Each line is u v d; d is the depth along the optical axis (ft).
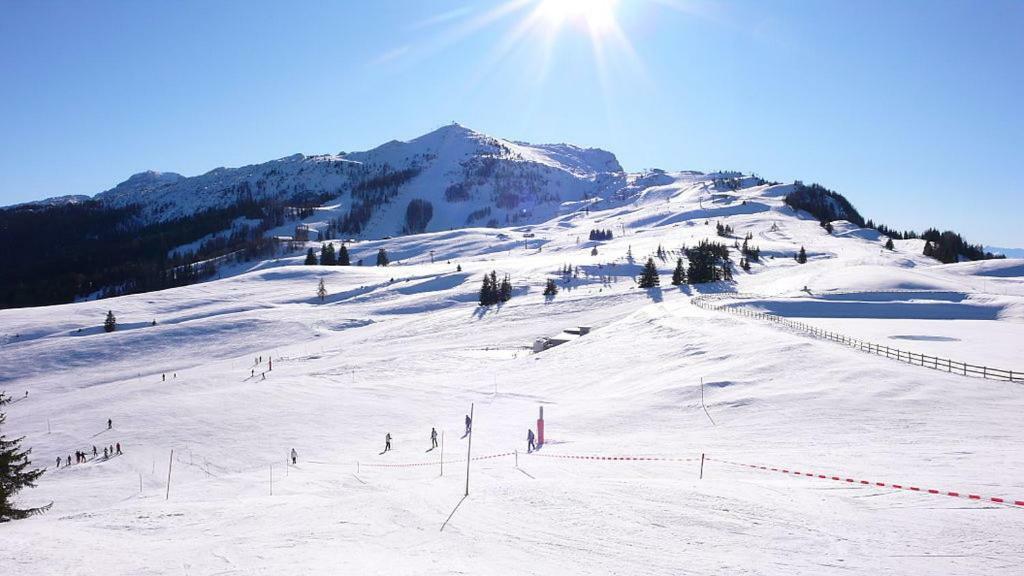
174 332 311.88
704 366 129.29
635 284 394.93
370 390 161.99
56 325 345.72
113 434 127.03
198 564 32.76
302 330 321.93
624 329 201.67
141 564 32.86
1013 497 41.65
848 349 129.29
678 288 337.72
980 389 90.94
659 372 136.05
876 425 76.95
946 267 333.01
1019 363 116.78
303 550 35.22
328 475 86.22
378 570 31.14
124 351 287.28
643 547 34.58
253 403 148.25
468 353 232.53
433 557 33.50
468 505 44.32
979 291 241.76
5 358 275.18
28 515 68.08
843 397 92.07
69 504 87.97
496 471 67.10
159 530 44.39
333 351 266.57
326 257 622.54
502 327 289.53
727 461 62.49
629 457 70.69
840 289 255.70
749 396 99.40
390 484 71.61
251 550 35.53
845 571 30.17
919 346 142.20
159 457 111.55
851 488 45.88
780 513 39.91
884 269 298.76
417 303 380.99
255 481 87.30
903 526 36.32
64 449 121.39
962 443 64.44
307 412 139.64
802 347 124.98
